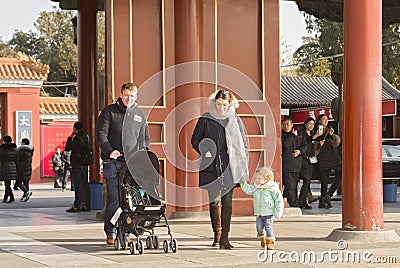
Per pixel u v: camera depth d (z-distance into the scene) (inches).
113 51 507.5
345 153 420.8
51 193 1017.5
